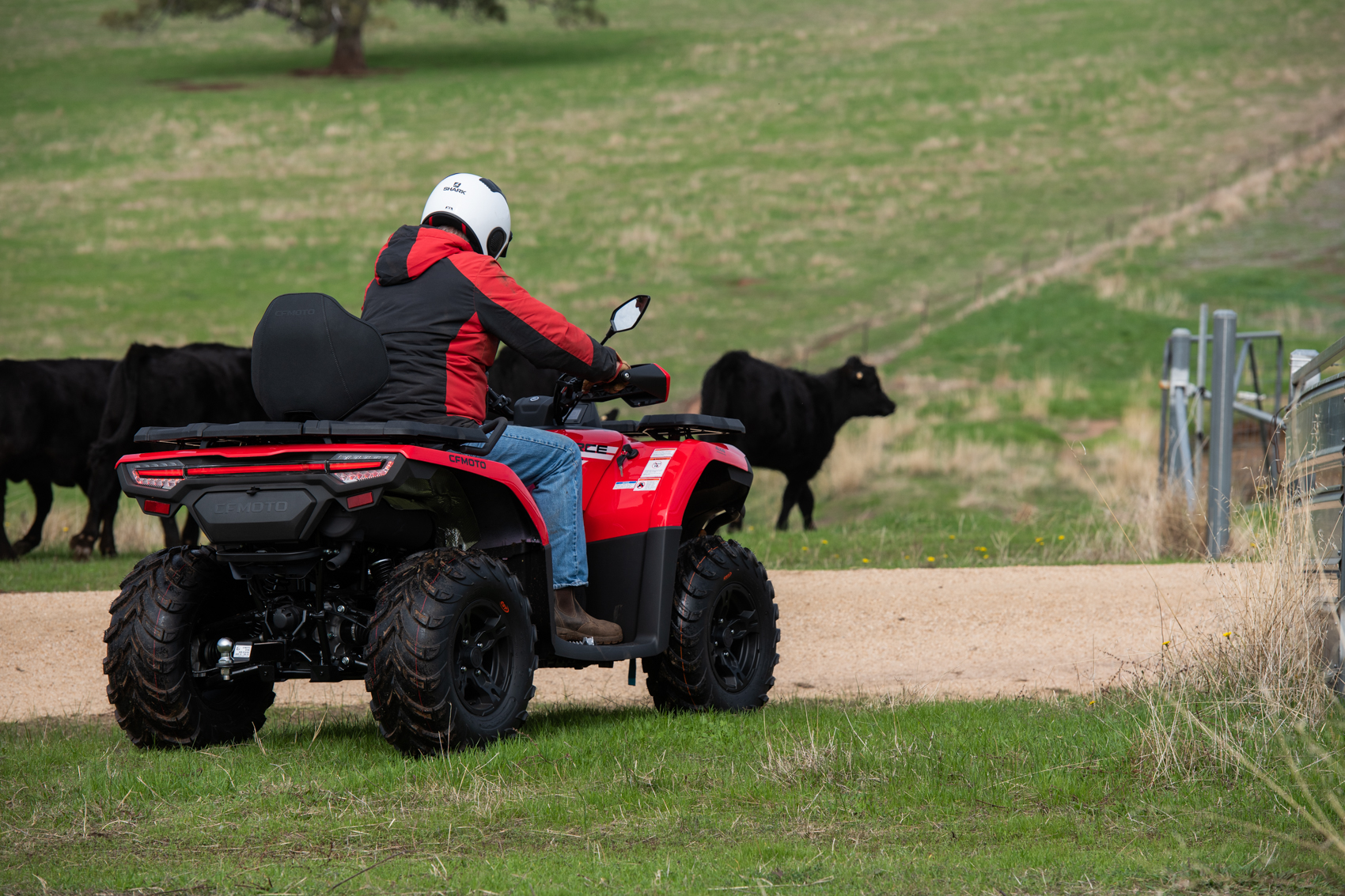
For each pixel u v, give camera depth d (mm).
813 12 136125
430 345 8891
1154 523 20766
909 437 33906
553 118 94625
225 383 25125
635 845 6781
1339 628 9555
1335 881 6031
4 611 16422
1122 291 48344
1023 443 32688
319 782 8008
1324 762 7859
